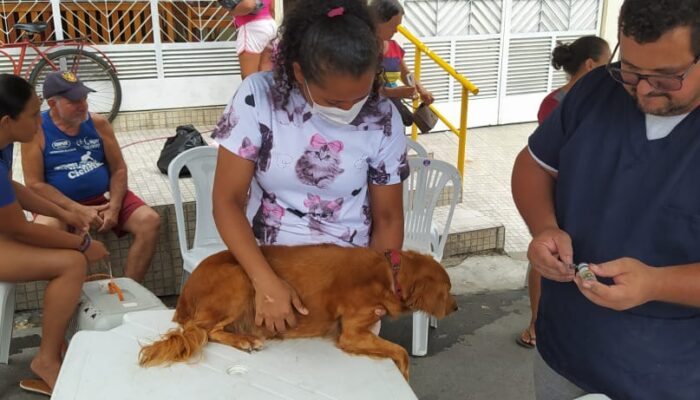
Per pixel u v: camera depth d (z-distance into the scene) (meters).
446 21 6.58
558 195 1.65
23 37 5.36
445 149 6.31
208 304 1.71
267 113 1.69
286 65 1.63
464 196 5.36
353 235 1.86
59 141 3.34
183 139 4.34
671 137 1.41
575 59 3.54
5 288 2.70
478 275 4.29
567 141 1.61
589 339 1.59
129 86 5.57
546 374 1.75
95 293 2.72
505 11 6.78
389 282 1.78
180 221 3.15
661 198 1.41
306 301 1.73
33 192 3.05
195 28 5.75
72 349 1.61
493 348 3.45
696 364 1.49
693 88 1.31
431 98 4.51
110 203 3.49
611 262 1.36
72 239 2.74
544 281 1.75
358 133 1.73
